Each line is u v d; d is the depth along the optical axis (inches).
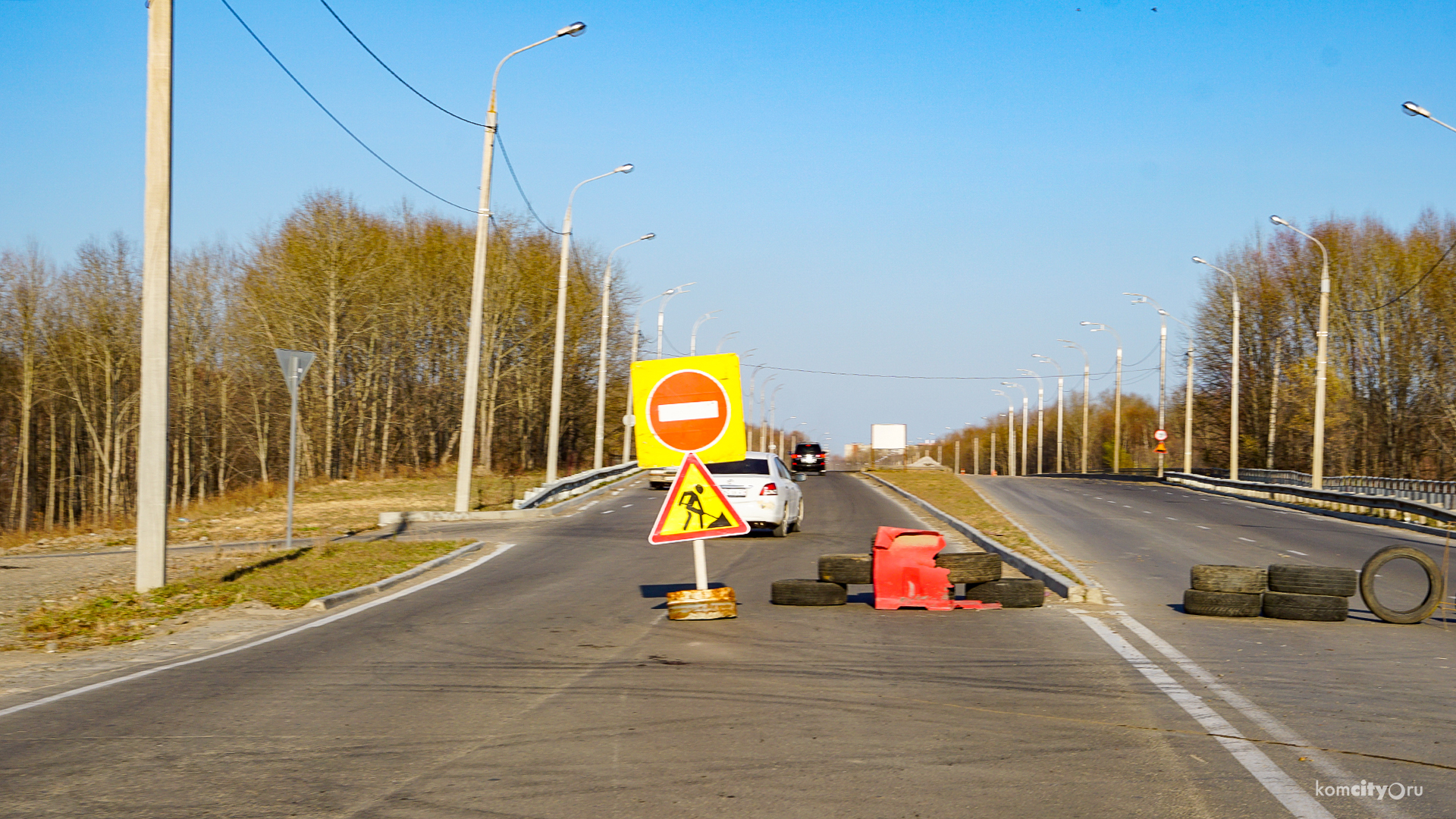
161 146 568.4
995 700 311.0
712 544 846.5
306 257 1964.8
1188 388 2279.8
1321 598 467.8
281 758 251.8
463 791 224.4
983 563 502.3
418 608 518.9
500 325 2415.1
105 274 2011.6
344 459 2527.1
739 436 475.8
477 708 303.1
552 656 384.8
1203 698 313.9
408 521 1064.8
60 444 2420.0
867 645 404.5
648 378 481.7
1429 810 212.2
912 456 7642.7
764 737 268.2
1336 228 2608.3
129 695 328.8
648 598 546.0
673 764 244.7
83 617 506.3
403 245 2425.0
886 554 501.7
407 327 2411.4
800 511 981.2
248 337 2085.4
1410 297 2378.2
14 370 2053.4
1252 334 2797.7
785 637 424.2
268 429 2338.8
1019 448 6496.1
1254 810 212.1
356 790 225.3
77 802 218.5
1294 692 322.3
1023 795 221.0
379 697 319.0
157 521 575.2
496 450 2891.2
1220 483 1985.7
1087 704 305.1
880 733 272.8
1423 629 454.9
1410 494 1409.9
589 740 265.6
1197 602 480.7
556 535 932.0
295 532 997.8
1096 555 767.1
